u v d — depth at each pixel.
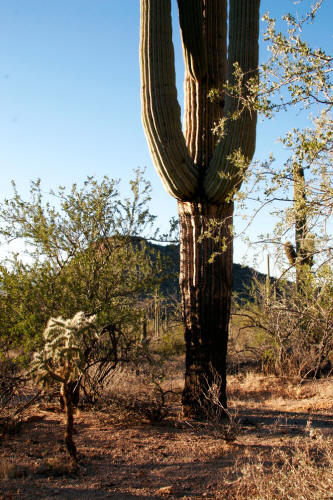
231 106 6.31
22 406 6.59
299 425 6.51
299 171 4.05
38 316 6.30
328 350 9.66
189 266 6.87
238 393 9.01
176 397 8.21
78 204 7.23
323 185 3.87
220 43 6.97
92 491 4.20
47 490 4.16
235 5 6.44
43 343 6.22
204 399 6.64
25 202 7.02
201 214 6.68
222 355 6.83
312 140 3.77
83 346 6.75
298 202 3.94
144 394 6.69
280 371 9.87
